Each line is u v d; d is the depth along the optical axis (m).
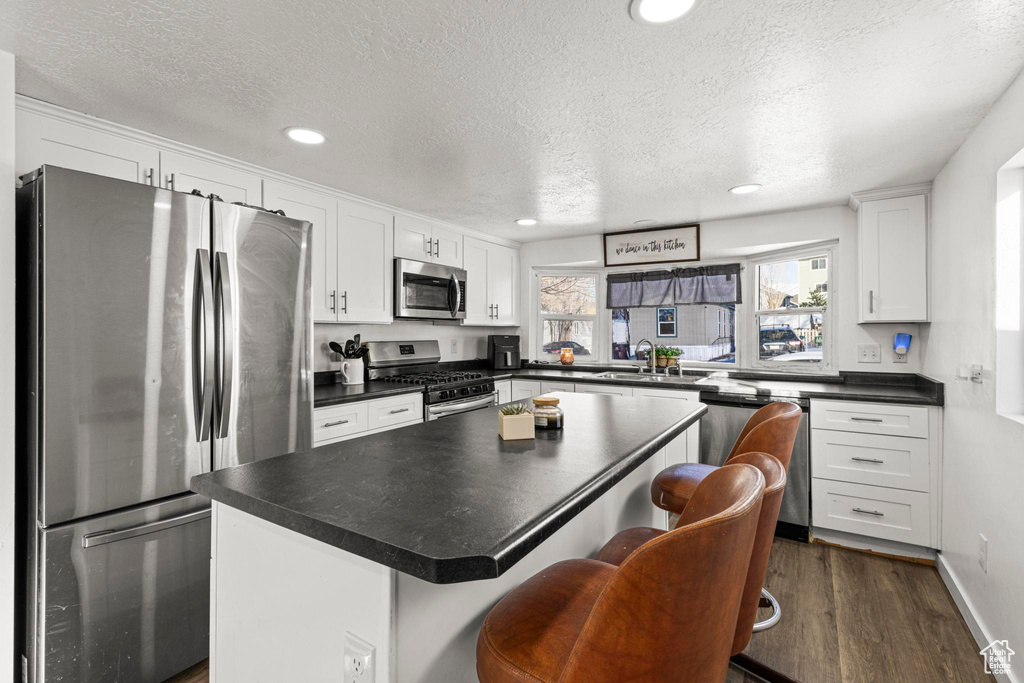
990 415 1.86
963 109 1.90
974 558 2.02
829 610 2.17
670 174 2.70
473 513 0.85
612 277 4.60
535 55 1.56
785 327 3.79
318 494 0.96
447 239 3.88
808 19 1.37
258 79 1.70
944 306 2.53
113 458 1.61
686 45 1.50
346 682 0.85
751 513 0.71
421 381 3.38
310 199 2.85
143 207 1.68
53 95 1.79
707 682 0.73
